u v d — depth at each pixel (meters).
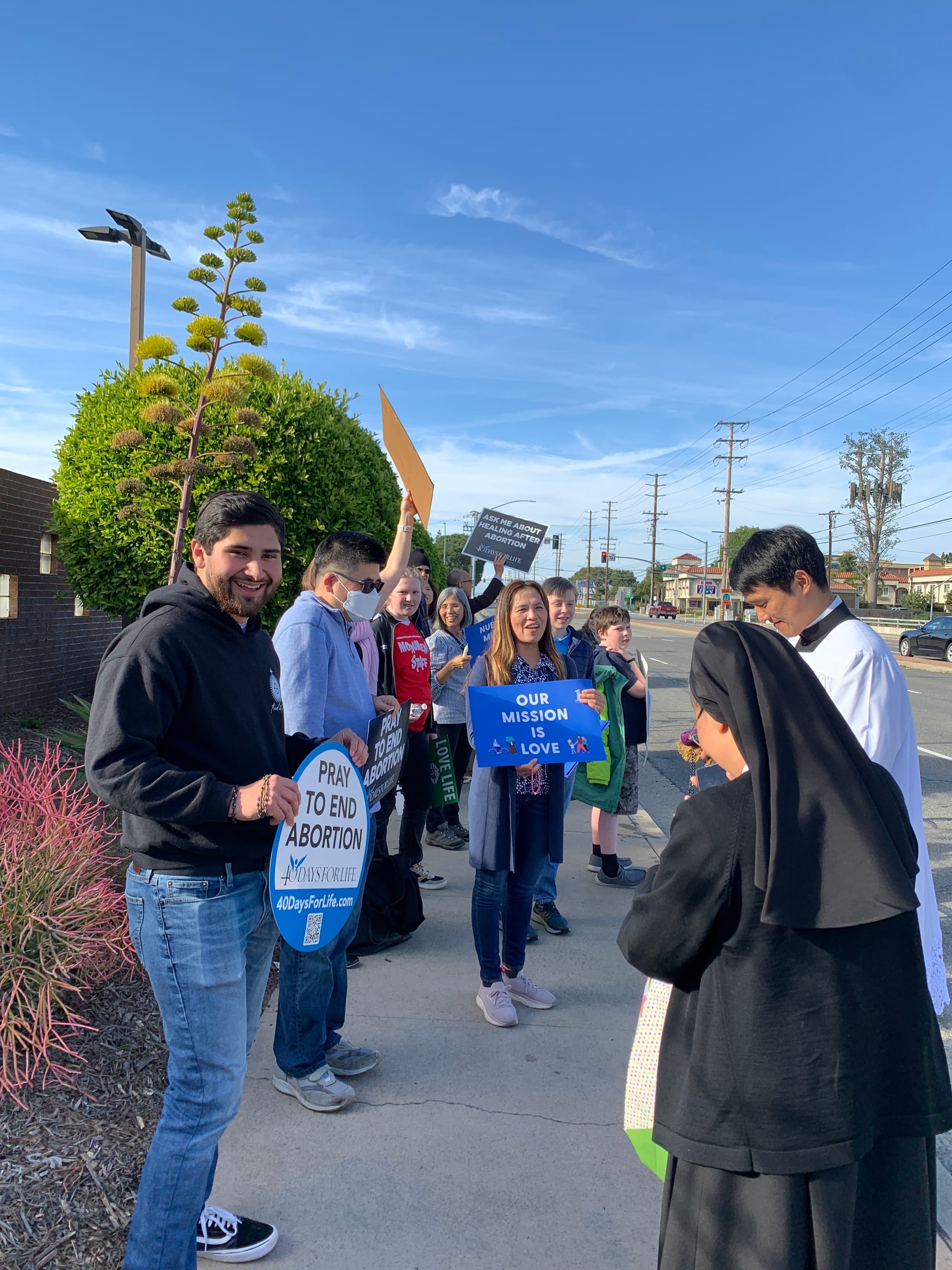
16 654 8.56
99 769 1.78
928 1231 1.40
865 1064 1.33
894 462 60.28
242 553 1.96
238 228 5.25
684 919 1.37
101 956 3.14
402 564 3.79
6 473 8.33
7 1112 2.45
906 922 1.40
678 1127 1.38
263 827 2.01
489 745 3.32
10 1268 1.95
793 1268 1.29
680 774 9.06
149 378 5.32
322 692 2.78
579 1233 2.25
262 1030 3.26
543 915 4.37
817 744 1.37
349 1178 2.42
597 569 140.88
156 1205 1.85
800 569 2.32
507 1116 2.75
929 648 29.09
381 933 3.98
